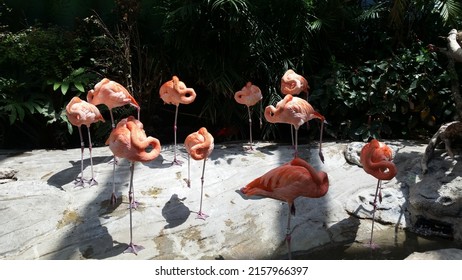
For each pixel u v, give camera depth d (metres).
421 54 4.79
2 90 4.67
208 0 4.15
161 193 3.36
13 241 2.78
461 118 4.02
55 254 2.71
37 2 5.54
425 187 3.25
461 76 4.70
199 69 4.67
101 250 2.75
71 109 3.32
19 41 4.70
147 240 2.87
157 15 5.18
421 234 3.07
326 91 4.71
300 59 5.01
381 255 2.82
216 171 3.73
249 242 2.92
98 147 4.55
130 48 5.00
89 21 5.15
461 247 2.90
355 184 3.58
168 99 3.79
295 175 2.55
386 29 5.37
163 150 4.29
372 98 4.65
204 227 3.02
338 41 5.29
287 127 5.09
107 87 3.48
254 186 2.74
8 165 3.84
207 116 5.09
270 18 4.93
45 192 3.29
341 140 4.61
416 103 4.73
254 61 4.82
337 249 2.89
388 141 4.44
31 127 5.02
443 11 4.53
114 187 3.25
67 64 4.78
